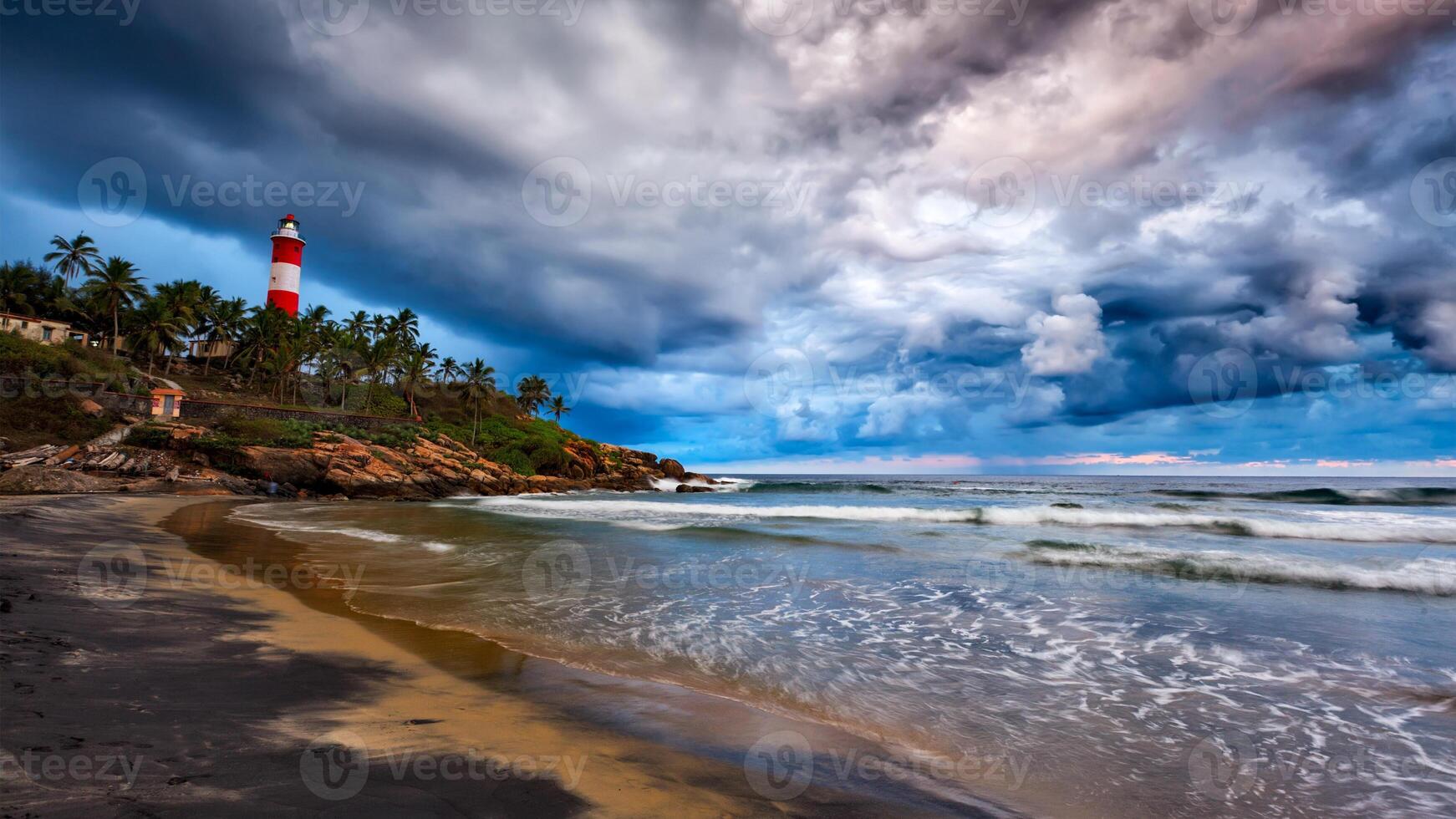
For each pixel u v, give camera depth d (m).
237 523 20.12
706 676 6.05
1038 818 3.60
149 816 2.66
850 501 40.97
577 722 4.65
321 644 6.32
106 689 4.25
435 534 18.02
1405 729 5.05
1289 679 6.21
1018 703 5.54
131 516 19.92
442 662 6.05
